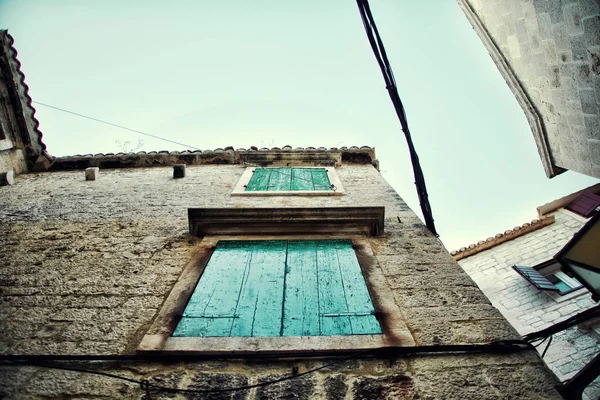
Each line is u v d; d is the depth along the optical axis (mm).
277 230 3619
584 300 5852
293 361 2156
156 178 5469
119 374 2098
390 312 2486
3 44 5551
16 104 5762
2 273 3082
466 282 2826
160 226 3867
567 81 3199
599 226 2588
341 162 5977
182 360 2168
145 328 2443
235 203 4355
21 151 5922
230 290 2748
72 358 2113
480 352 2160
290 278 2881
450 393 1940
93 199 4676
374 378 2037
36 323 2512
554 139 3705
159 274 3029
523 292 6633
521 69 3795
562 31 3020
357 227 3621
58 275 3041
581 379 1870
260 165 5914
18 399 1967
